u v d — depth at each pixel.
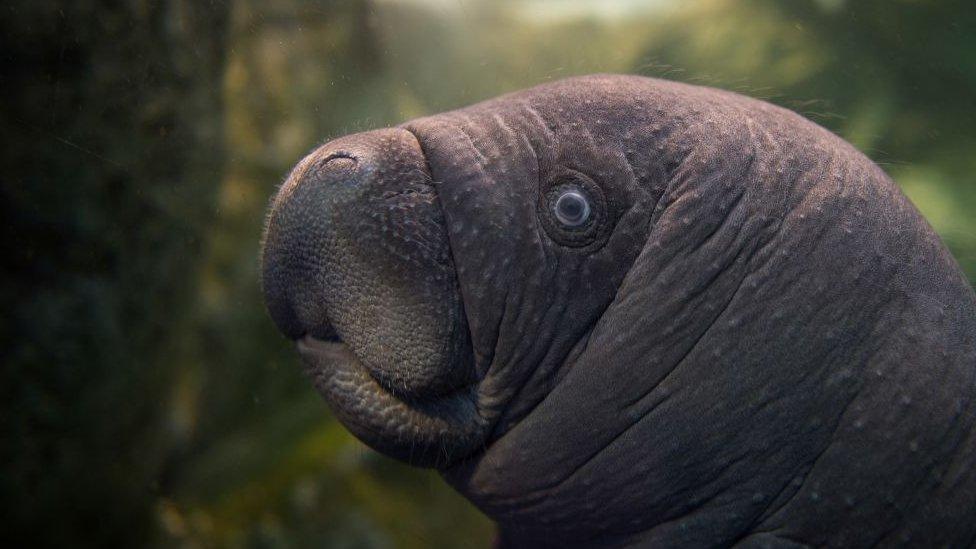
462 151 0.38
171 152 0.73
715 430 0.36
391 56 0.76
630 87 0.39
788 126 0.38
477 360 0.38
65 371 0.74
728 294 0.36
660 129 0.37
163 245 0.76
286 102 0.74
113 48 0.67
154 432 0.84
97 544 0.81
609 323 0.37
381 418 0.39
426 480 0.86
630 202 0.37
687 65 0.98
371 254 0.37
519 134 0.38
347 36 0.75
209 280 0.83
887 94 0.98
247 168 0.76
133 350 0.78
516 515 0.40
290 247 0.38
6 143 0.66
